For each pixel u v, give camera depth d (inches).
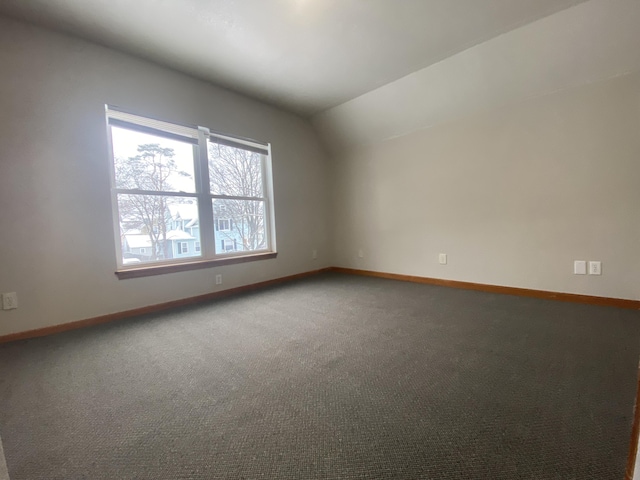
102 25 90.0
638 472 29.5
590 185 104.5
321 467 38.4
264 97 145.6
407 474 36.9
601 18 87.4
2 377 63.9
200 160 129.0
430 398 53.0
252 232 152.4
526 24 94.6
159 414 50.4
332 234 192.1
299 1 81.1
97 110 99.4
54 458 40.9
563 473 36.2
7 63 84.0
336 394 55.2
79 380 62.3
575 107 105.5
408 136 152.4
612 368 61.2
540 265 116.6
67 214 94.1
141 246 113.3
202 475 37.7
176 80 118.8
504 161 122.6
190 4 81.6
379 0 81.5
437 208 144.6
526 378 58.5
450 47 106.2
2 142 83.5
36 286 89.1
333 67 117.3
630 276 99.3
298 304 117.7
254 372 64.5
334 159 186.9
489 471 36.9
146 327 94.8
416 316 99.2
